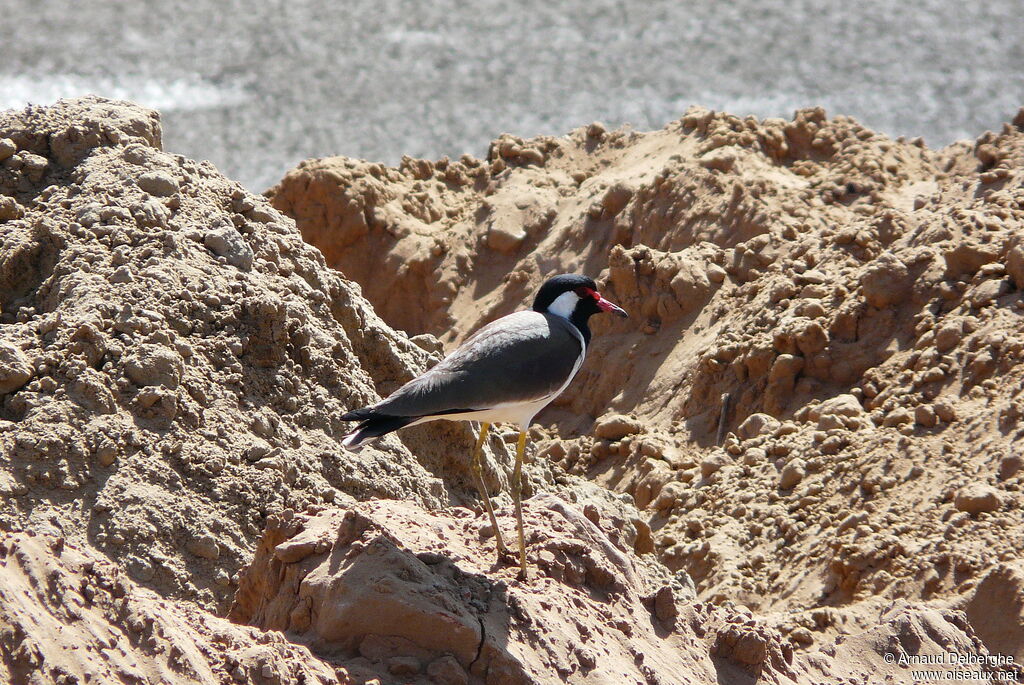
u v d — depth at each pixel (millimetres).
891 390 16953
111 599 7176
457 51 46562
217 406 10195
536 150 26422
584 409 21047
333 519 8422
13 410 9484
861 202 22562
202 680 6758
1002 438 14789
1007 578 12156
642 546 13969
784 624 11828
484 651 7402
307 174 25156
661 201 23188
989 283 17219
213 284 10977
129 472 9352
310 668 7070
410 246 24781
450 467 12484
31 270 11203
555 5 53125
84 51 44812
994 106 40312
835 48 46938
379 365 12695
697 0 53594
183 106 39969
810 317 18672
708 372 19406
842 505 15203
